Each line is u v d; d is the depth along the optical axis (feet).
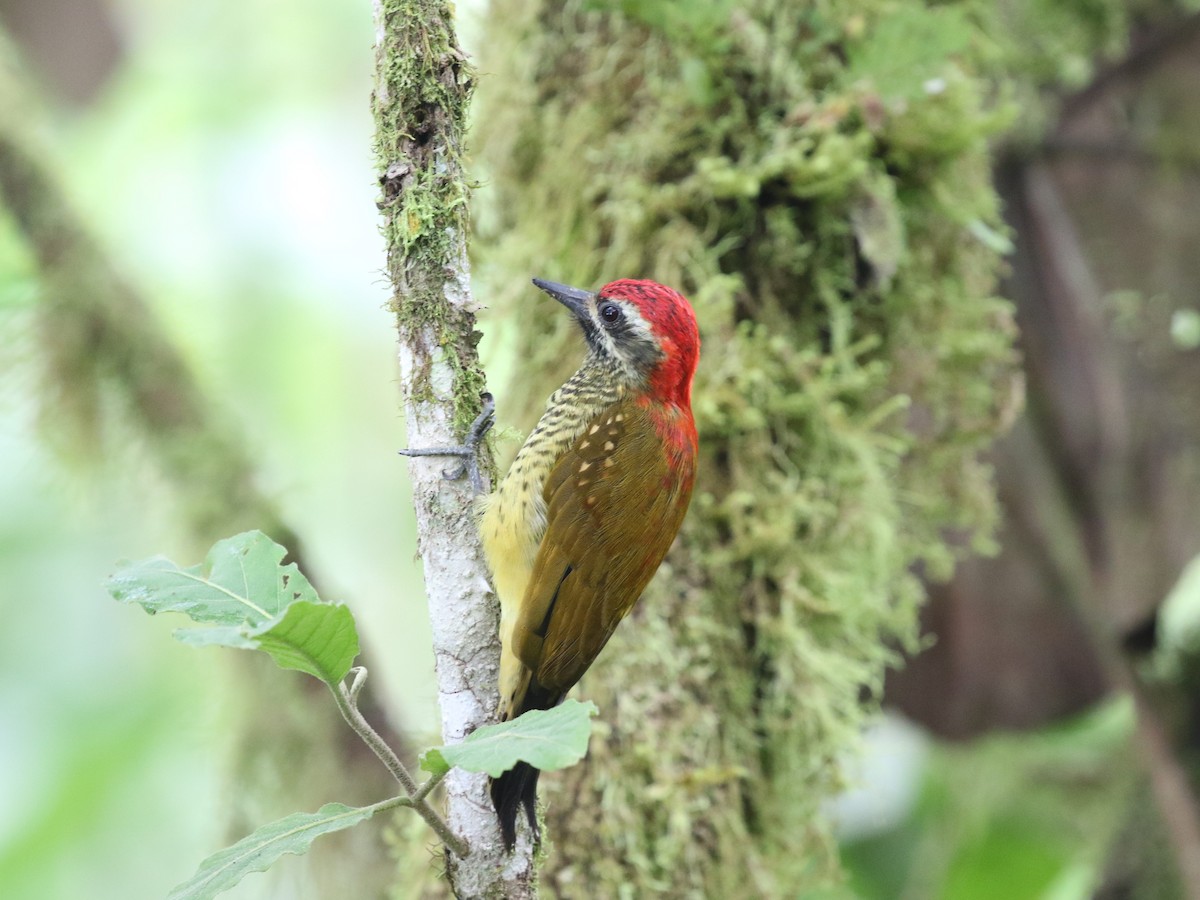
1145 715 33.96
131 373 35.37
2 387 35.63
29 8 42.01
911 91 27.09
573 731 15.35
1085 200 35.81
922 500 30.14
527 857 19.93
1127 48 35.81
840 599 26.66
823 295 27.96
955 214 28.68
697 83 27.17
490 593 19.85
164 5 50.96
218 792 33.01
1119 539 34.12
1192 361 34.68
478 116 30.09
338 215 50.29
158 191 49.42
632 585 25.04
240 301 48.57
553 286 27.17
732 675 26.32
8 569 46.73
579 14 28.99
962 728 35.32
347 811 16.63
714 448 27.07
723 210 27.68
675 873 24.73
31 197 35.53
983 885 38.29
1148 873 37.04
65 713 45.24
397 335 20.44
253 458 35.35
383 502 49.90
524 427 28.73
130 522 36.99
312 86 50.83
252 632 15.12
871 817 39.34
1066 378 35.27
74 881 43.09
